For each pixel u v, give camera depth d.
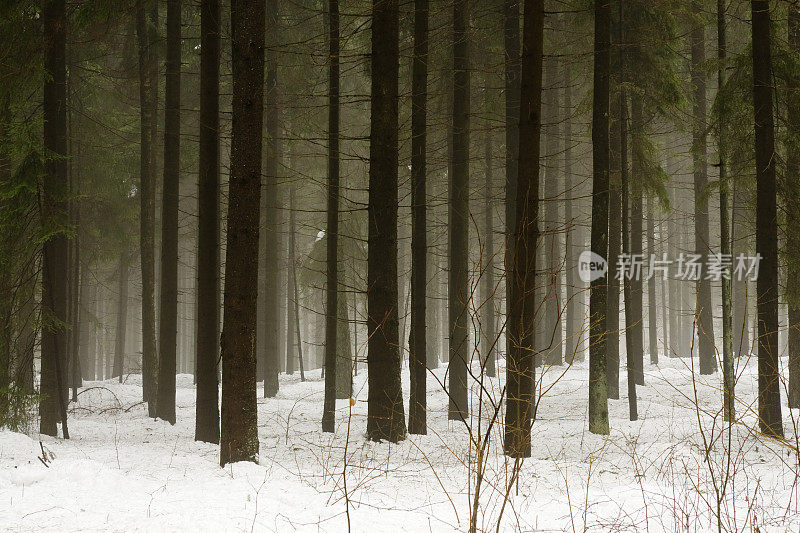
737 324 26.48
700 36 22.64
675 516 5.80
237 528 5.51
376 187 12.09
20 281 12.13
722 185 15.02
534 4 10.67
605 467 9.88
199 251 12.82
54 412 12.52
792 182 14.82
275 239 24.28
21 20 12.52
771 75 12.94
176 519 5.68
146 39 18.98
